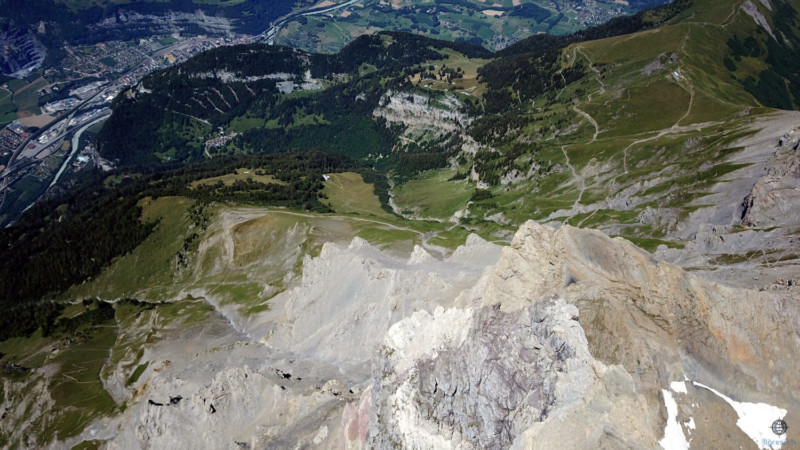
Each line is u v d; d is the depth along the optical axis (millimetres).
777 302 66375
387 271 136125
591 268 70562
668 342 63250
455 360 69875
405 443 69812
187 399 127250
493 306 72125
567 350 61781
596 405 54906
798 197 135625
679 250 139750
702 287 67750
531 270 73500
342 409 96438
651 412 55625
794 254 115688
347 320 129875
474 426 64375
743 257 121812
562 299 66750
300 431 94625
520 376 63062
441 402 68938
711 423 57656
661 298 66812
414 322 79688
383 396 76438
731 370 62312
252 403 118062
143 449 127562
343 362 123688
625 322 64062
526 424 59031
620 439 51594
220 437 116938
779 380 61281
